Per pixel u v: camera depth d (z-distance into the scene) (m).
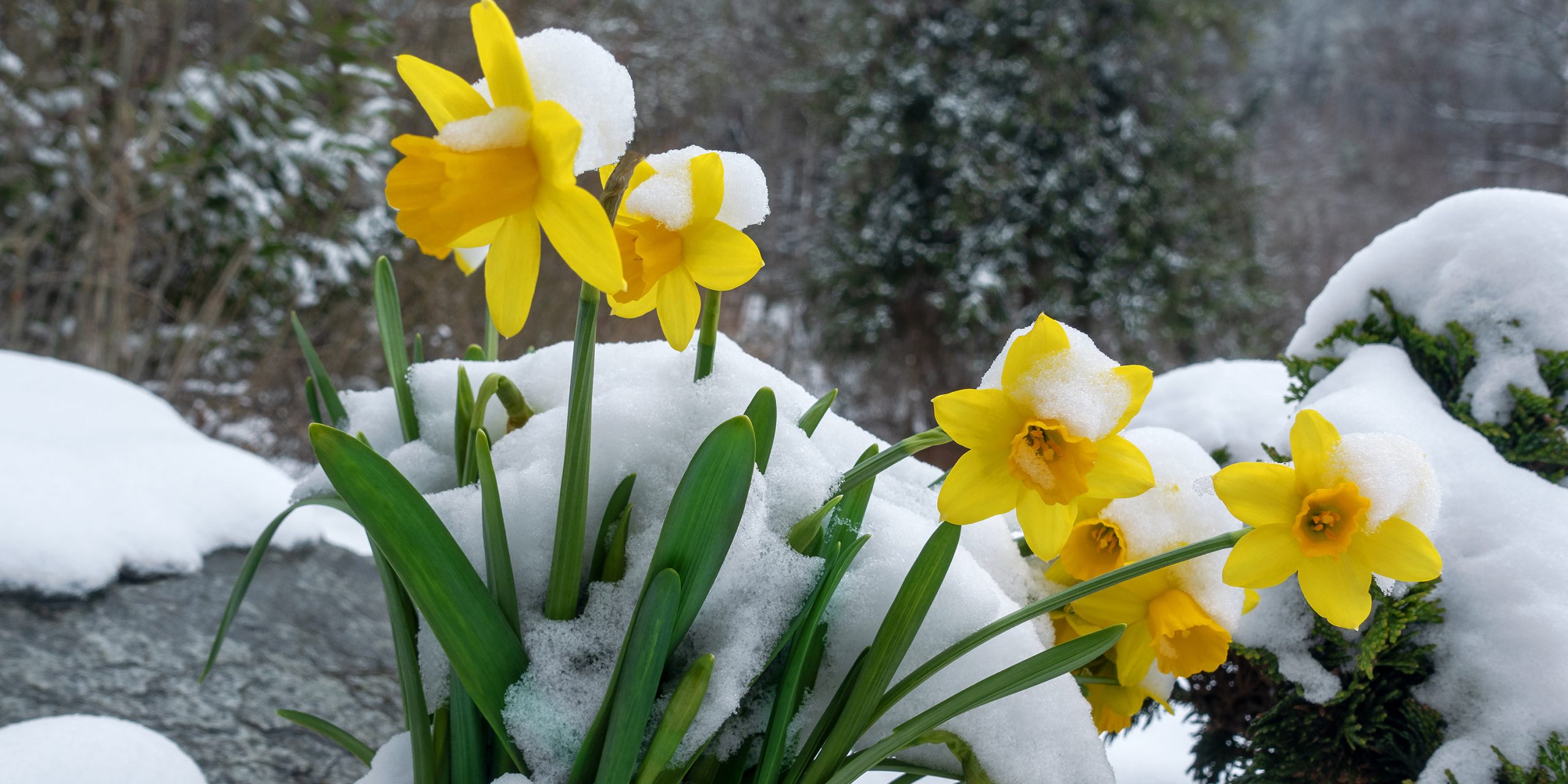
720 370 0.43
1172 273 5.42
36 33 2.25
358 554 1.23
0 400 1.09
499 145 0.30
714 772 0.39
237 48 2.58
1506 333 0.61
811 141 8.34
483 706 0.36
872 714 0.39
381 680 0.92
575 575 0.37
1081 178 5.41
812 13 7.78
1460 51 9.37
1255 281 5.99
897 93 5.65
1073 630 0.46
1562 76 8.27
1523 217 0.62
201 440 1.18
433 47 3.28
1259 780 0.57
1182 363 5.71
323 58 2.76
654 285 0.35
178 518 1.00
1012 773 0.40
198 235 2.41
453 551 0.35
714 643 0.38
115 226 2.14
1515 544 0.53
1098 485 0.37
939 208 5.50
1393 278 0.66
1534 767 0.49
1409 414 0.58
